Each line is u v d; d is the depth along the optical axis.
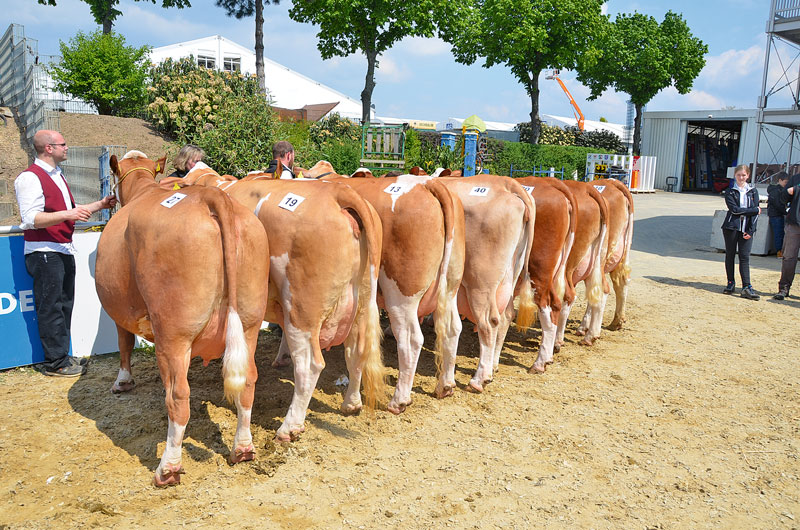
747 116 35.94
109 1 23.61
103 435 4.27
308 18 22.36
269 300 4.38
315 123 20.06
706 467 4.25
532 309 5.92
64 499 3.48
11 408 4.67
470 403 5.22
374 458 4.16
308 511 3.48
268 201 4.30
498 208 5.25
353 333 4.56
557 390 5.64
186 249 3.46
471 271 5.41
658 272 12.09
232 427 4.47
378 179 5.15
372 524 3.38
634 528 3.48
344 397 5.08
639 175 37.94
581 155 36.06
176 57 31.83
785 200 9.94
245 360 3.58
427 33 22.52
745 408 5.36
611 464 4.24
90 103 20.19
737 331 7.93
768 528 3.54
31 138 16.03
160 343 3.58
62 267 5.30
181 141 15.09
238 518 3.37
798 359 6.80
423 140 23.56
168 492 3.59
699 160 43.28
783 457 4.44
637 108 41.09
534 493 3.81
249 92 16.50
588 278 6.95
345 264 4.16
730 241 10.05
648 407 5.31
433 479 3.91
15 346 5.48
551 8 30.91
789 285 9.85
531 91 34.34
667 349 7.07
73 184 11.91
